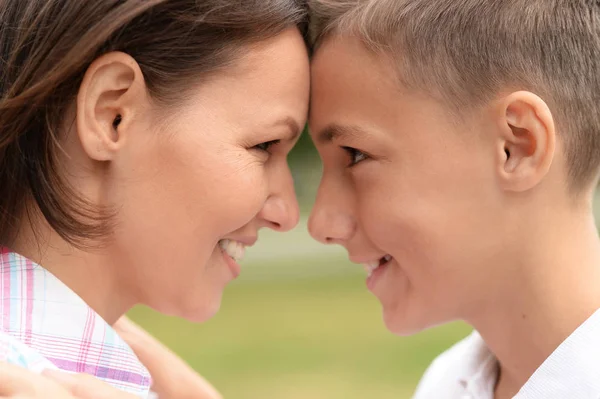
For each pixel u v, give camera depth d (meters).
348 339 5.38
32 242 1.75
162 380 2.17
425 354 5.02
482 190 1.85
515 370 1.93
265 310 6.20
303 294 6.68
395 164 1.88
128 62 1.68
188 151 1.73
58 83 1.64
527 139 1.82
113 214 1.75
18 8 1.68
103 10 1.63
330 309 6.18
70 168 1.72
